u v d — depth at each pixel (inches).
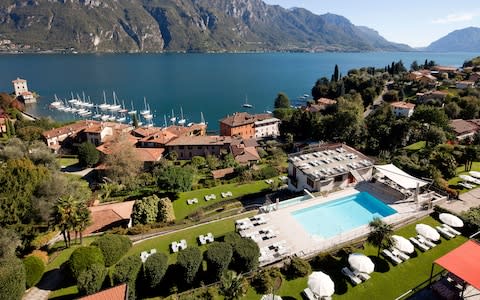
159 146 3944.4
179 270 1172.5
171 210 1959.9
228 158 3248.0
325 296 1062.4
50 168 2593.5
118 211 2053.4
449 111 3949.3
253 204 2201.0
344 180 2057.1
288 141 4055.1
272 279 1212.5
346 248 1359.5
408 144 3250.5
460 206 1684.3
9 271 1123.9
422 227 1402.6
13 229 1515.7
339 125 3786.9
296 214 1738.4
